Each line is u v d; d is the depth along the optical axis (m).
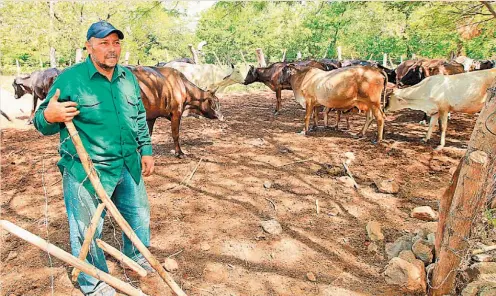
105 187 2.71
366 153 6.87
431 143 7.49
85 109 2.54
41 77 9.75
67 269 3.39
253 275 3.32
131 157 2.82
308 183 5.38
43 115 2.37
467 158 2.54
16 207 4.71
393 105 7.57
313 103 8.15
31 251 3.69
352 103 7.56
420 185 5.28
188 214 4.44
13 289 3.14
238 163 6.30
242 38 27.67
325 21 25.30
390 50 22.52
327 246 3.75
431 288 2.96
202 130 8.96
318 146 7.38
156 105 5.84
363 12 24.41
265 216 4.39
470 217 2.62
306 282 3.23
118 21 16.84
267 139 7.99
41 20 16.14
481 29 8.66
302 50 27.70
